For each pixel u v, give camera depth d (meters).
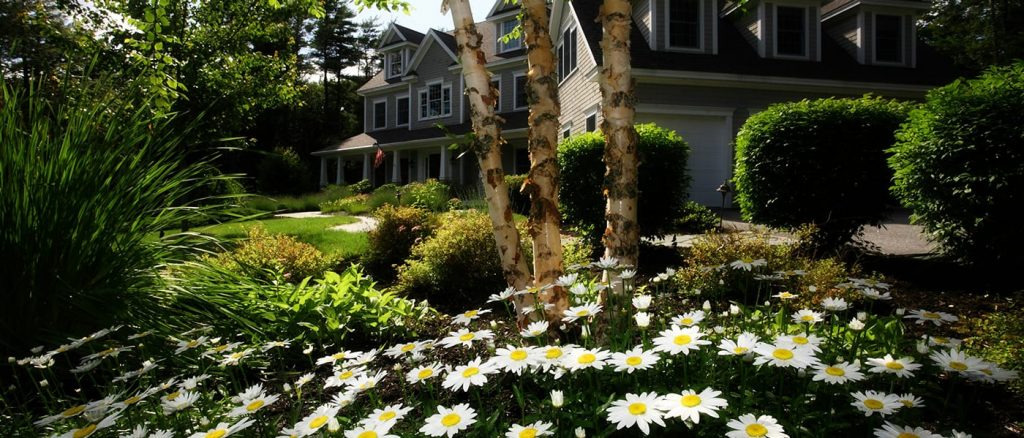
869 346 1.98
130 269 2.94
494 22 21.42
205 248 3.63
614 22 2.29
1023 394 1.81
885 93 13.10
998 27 20.39
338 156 26.58
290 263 5.28
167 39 4.46
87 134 2.94
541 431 1.21
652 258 6.37
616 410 1.21
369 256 6.69
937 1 22.69
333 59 38.66
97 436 1.63
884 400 1.27
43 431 1.87
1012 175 4.33
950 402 1.83
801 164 5.88
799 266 3.62
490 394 1.96
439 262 4.93
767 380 1.60
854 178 5.80
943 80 13.38
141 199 3.08
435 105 23.48
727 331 2.08
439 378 2.11
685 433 1.39
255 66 11.83
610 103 2.30
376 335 3.13
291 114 31.95
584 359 1.38
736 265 2.33
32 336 2.54
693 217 7.07
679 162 6.73
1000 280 4.48
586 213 6.94
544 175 2.38
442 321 3.57
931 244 6.64
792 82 12.41
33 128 2.81
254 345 2.56
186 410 1.75
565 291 2.37
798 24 13.36
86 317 2.67
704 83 12.27
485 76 2.37
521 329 2.35
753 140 6.25
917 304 3.91
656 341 1.48
